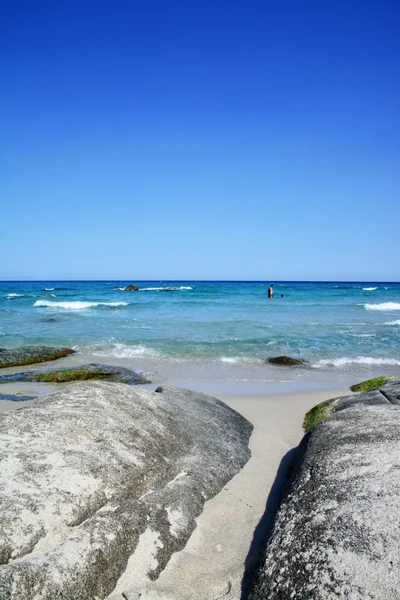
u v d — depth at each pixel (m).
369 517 3.44
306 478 4.46
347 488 3.94
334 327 23.06
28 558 3.29
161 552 3.86
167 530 4.11
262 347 17.62
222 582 3.66
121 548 3.68
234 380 12.70
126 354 16.23
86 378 12.70
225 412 7.81
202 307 35.44
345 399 7.90
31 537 3.44
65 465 4.30
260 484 5.52
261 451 6.74
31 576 3.12
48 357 15.41
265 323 24.53
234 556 4.02
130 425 5.44
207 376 13.20
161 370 13.94
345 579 2.94
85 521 3.82
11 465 4.15
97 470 4.37
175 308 34.56
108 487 4.23
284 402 10.05
